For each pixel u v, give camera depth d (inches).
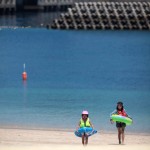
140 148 3245.6
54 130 4431.6
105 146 3334.2
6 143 3676.2
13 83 7081.7
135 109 5482.3
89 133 3506.4
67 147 3243.1
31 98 5984.3
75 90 6628.9
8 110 5305.1
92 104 5708.7
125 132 4411.9
